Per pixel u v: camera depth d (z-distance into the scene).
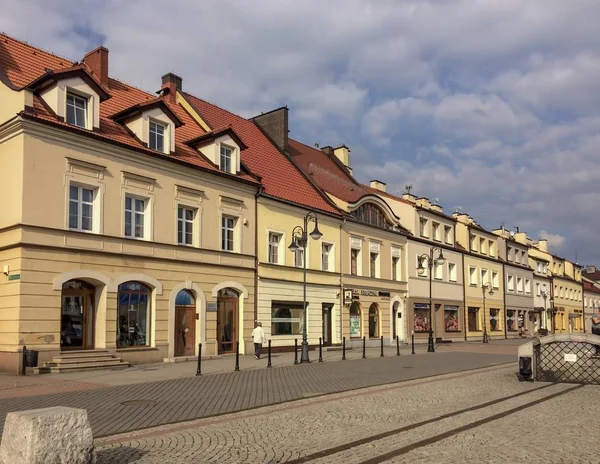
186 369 20.09
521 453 7.92
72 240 20.00
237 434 9.30
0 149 19.69
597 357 16.14
